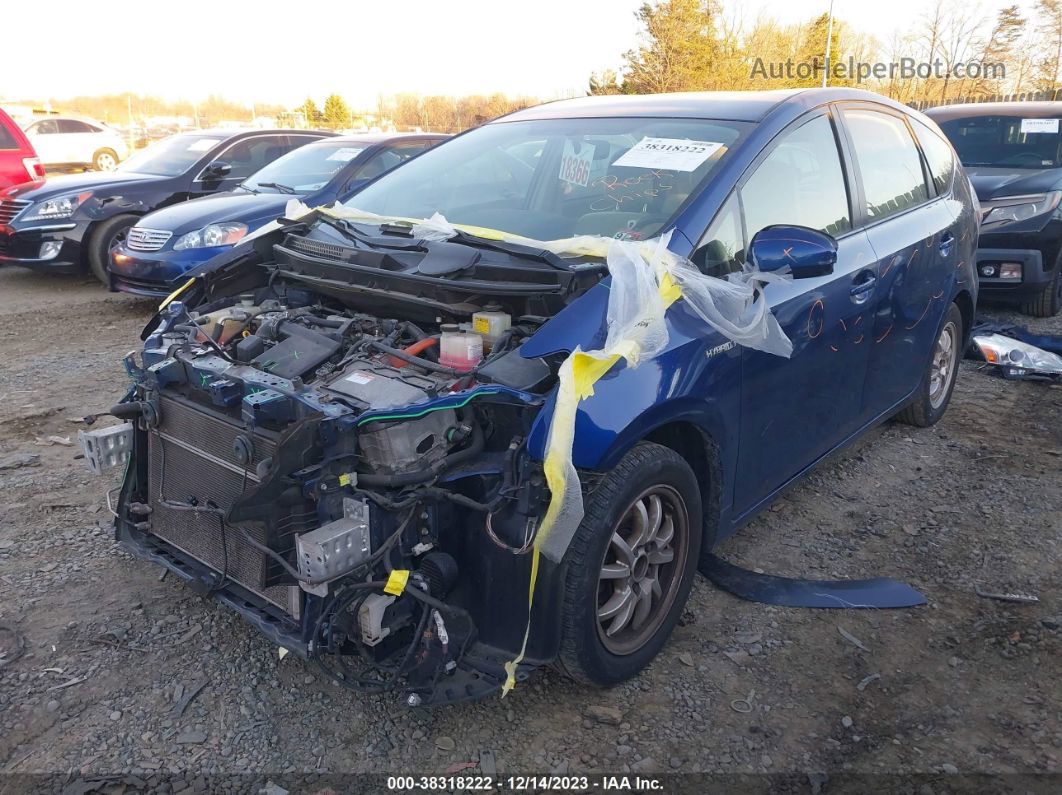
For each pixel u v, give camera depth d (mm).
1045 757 2645
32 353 6922
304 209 3842
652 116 3773
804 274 3117
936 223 4660
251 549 2680
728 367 3031
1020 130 8508
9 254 9430
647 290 2750
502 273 2852
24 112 20203
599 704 2857
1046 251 7539
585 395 2539
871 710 2852
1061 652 3146
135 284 7773
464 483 2619
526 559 2541
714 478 3184
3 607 3312
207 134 10539
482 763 2596
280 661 3029
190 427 2865
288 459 2367
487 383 2611
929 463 4820
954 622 3338
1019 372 6328
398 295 3035
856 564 3770
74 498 4238
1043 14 33844
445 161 4051
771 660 3100
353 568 2410
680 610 3139
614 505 2648
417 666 2498
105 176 9922
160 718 2754
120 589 3461
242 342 3027
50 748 2625
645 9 37812
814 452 3848
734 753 2654
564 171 3600
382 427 2484
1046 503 4336
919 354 4719
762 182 3385
